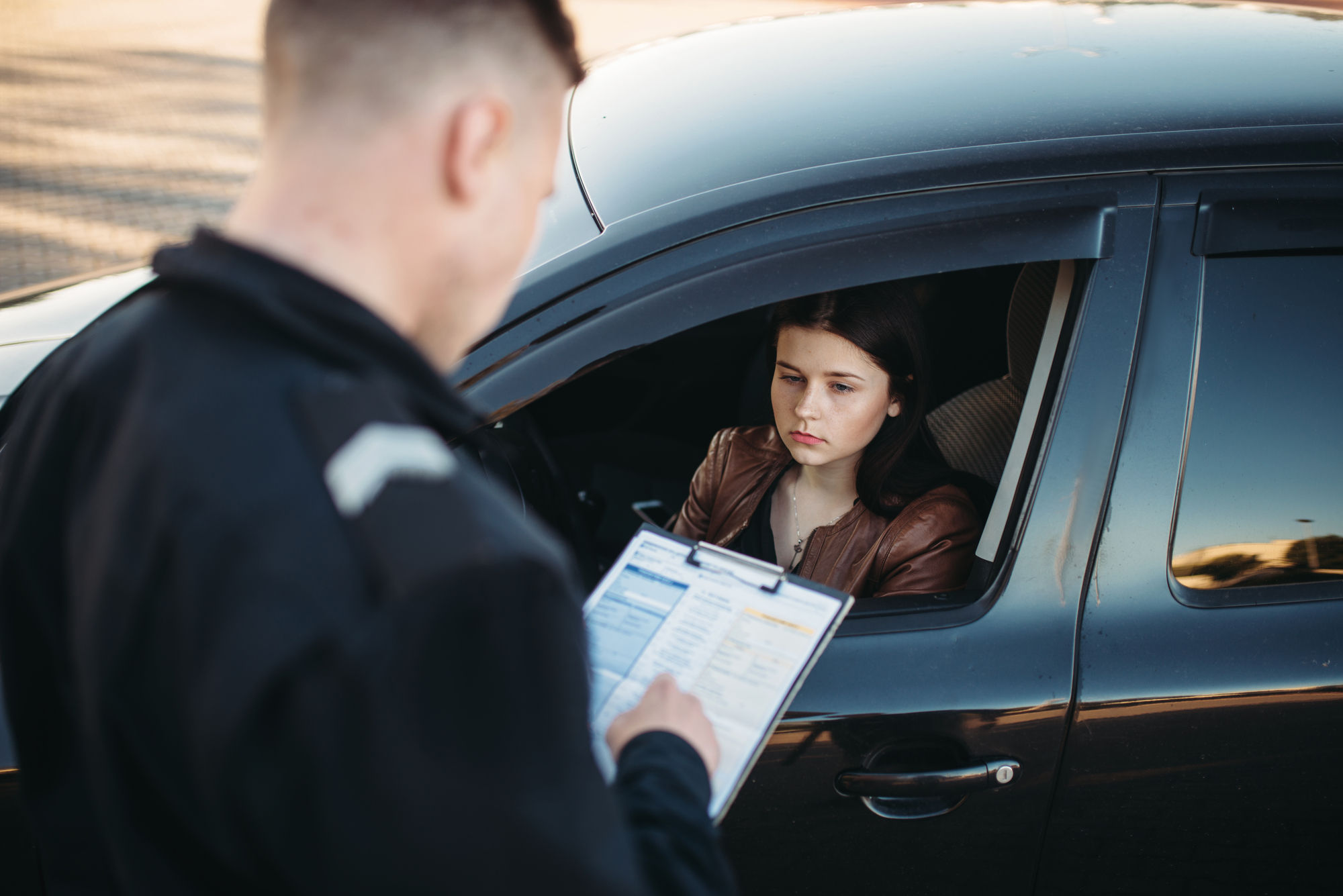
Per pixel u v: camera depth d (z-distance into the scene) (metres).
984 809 1.32
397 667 0.53
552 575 0.58
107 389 0.66
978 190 1.28
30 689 0.75
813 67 1.63
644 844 0.70
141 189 6.32
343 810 0.54
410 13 0.64
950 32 1.71
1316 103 1.40
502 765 0.56
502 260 0.72
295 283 0.62
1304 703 1.34
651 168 1.42
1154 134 1.33
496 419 1.22
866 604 1.34
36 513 0.69
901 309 1.41
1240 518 1.35
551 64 0.70
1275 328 1.33
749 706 0.98
